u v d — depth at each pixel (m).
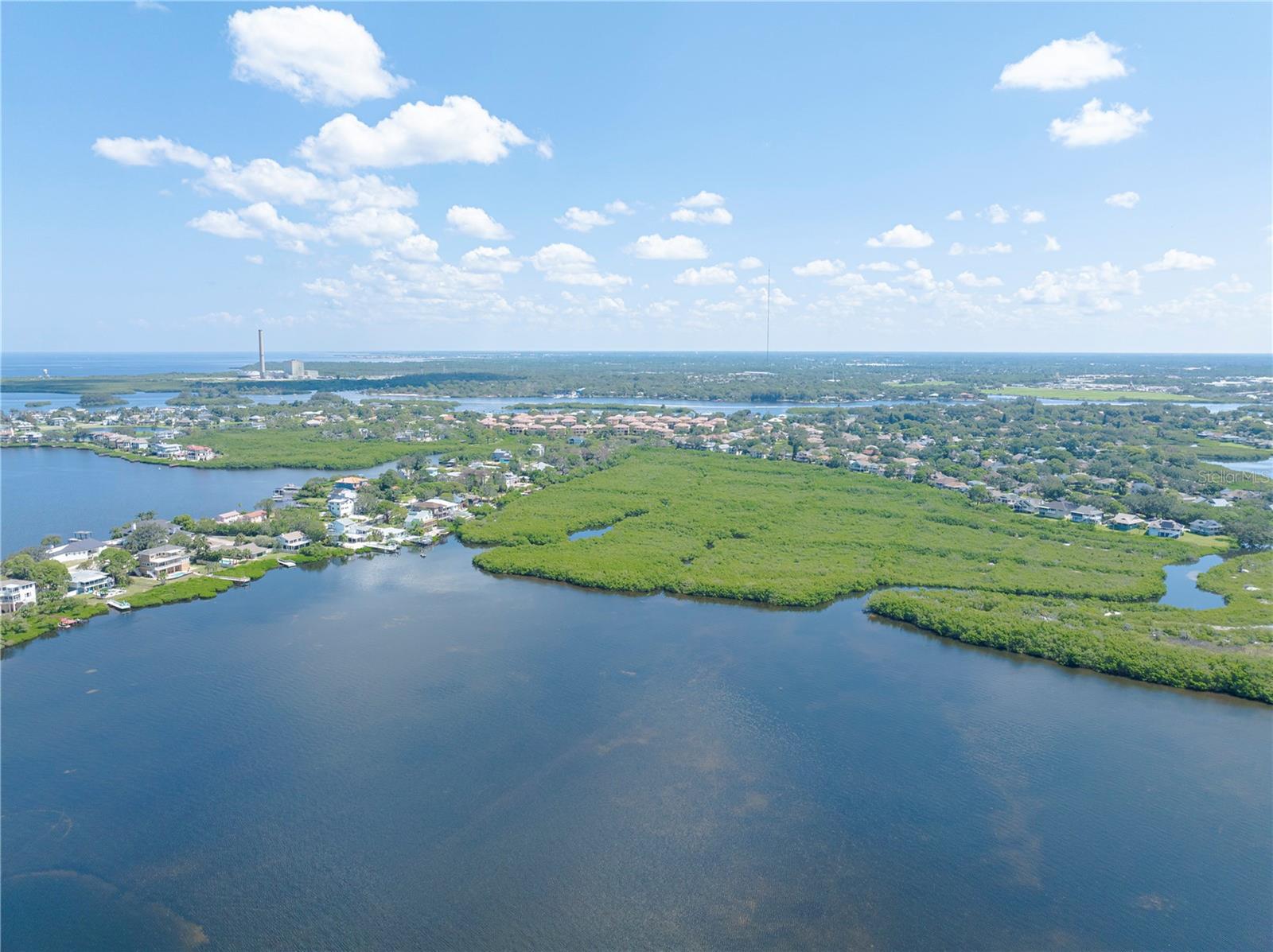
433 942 71.44
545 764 98.38
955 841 85.44
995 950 71.00
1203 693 118.38
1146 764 99.81
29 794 91.25
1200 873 80.69
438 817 88.19
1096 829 87.38
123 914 74.06
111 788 92.50
